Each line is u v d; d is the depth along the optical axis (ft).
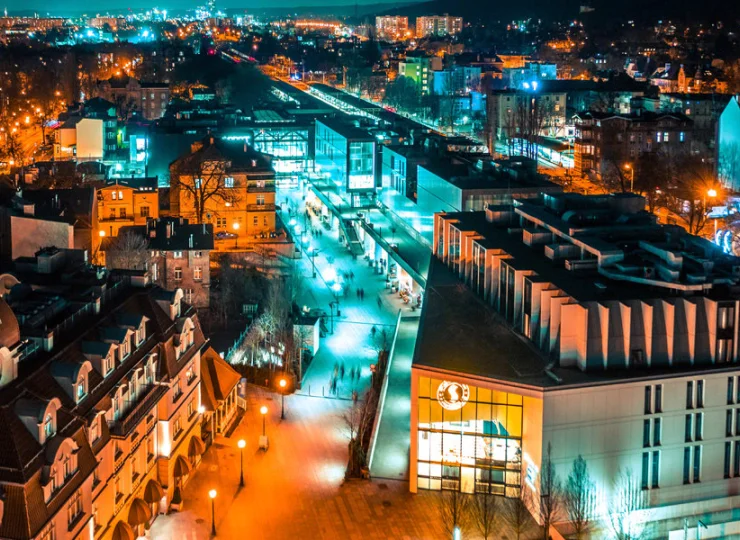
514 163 592.60
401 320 497.05
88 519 247.91
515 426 301.02
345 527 293.64
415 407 309.83
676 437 297.33
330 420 376.27
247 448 348.79
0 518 216.33
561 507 288.71
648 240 380.99
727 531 289.33
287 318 463.42
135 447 285.02
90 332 281.95
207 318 503.20
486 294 386.52
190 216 645.92
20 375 242.99
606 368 299.79
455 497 280.51
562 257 366.84
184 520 296.71
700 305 301.63
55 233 481.05
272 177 648.79
